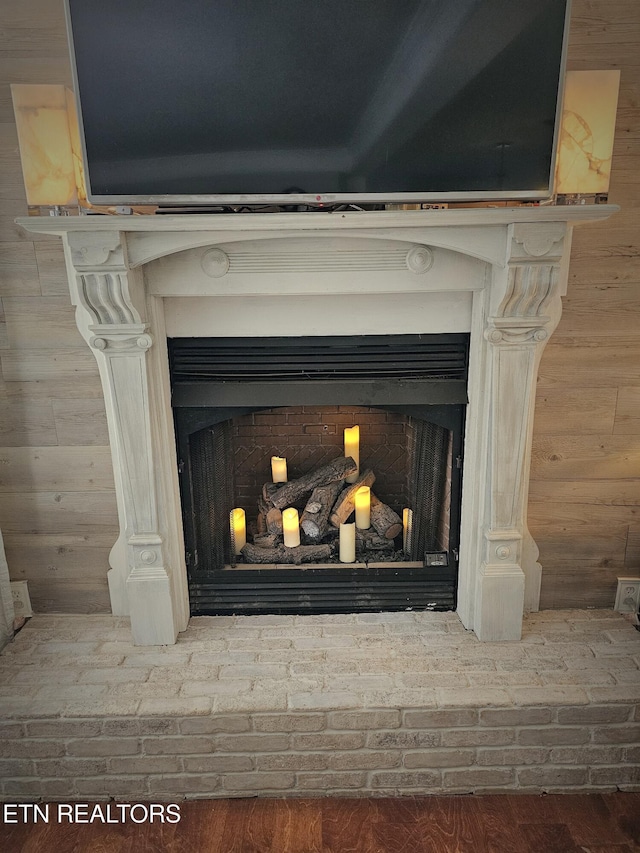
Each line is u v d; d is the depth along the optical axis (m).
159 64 1.42
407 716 1.69
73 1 1.36
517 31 1.42
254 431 2.27
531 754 1.74
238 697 1.71
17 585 2.11
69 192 1.56
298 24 1.40
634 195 1.77
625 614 2.11
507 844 1.61
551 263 1.60
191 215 1.50
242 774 1.75
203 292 1.72
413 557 2.17
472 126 1.49
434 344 1.88
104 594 2.14
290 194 1.53
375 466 2.32
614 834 1.64
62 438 1.99
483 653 1.90
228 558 2.16
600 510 2.04
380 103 1.46
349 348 1.87
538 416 1.95
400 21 1.41
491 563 1.89
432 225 1.56
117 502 2.03
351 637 1.99
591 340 1.89
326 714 1.69
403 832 1.65
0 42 1.69
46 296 1.87
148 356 1.75
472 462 1.92
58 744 1.70
